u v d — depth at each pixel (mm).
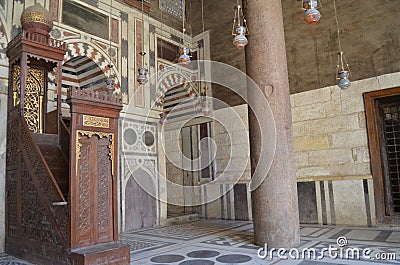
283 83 4875
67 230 3678
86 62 7316
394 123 6688
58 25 6461
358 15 6895
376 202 6289
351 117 6770
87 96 3873
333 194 6793
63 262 3682
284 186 4633
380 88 6477
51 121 5387
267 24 4934
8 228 4961
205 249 4695
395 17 6445
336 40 7125
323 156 7043
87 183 3834
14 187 4867
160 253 4523
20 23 5801
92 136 3941
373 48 6645
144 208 7531
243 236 5672
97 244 3828
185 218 8453
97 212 3883
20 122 4855
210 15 9414
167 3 9148
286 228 4570
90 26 7082
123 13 7867
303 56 7543
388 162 6664
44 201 4129
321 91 7203
